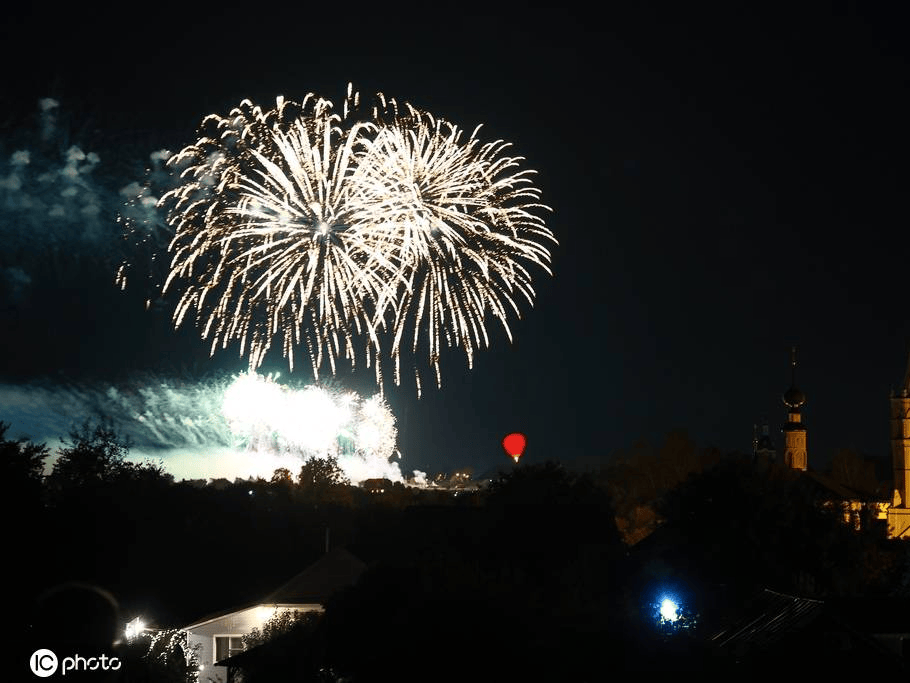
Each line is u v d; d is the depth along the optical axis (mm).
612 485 132250
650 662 41375
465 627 42656
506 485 76500
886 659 42844
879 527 83438
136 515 74250
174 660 50188
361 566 62188
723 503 75750
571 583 57188
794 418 165000
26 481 43594
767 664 42562
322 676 46469
